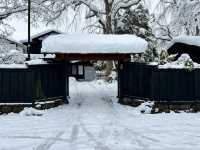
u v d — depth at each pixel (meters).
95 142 12.88
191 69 19.73
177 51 31.69
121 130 14.95
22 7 30.83
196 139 13.26
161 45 40.06
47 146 12.30
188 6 30.45
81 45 21.83
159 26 39.53
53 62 22.64
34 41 50.72
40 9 31.58
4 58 24.22
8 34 29.97
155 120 17.25
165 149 11.86
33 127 15.70
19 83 19.52
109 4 40.62
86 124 16.34
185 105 19.75
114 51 21.77
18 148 12.05
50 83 21.44
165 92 19.77
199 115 18.66
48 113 19.44
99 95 27.98
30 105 19.50
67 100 23.09
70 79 44.09
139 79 21.11
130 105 21.89
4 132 14.64
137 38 22.94
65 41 21.95
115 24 45.06
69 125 16.12
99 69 51.19
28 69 19.50
